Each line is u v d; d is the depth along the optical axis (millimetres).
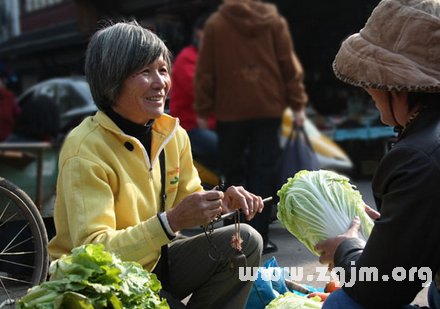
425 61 2811
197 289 4340
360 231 3650
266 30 6719
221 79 6816
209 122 6934
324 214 3658
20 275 6613
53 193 6992
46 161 7121
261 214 7656
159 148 4004
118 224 3807
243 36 6668
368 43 2979
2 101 7133
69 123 7391
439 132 2791
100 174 3674
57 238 3957
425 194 2658
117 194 3781
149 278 3211
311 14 7125
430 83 2752
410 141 2812
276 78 6949
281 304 3863
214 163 7055
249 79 6809
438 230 2670
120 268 3090
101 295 2949
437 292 3170
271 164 7230
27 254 6133
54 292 2936
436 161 2684
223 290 4230
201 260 4207
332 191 3717
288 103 7176
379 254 2785
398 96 2951
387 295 2850
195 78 6809
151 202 3961
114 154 3785
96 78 3807
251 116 6902
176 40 6926
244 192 4078
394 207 2730
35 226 5926
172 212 3596
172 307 3979
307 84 7637
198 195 3557
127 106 3814
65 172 3695
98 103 3914
